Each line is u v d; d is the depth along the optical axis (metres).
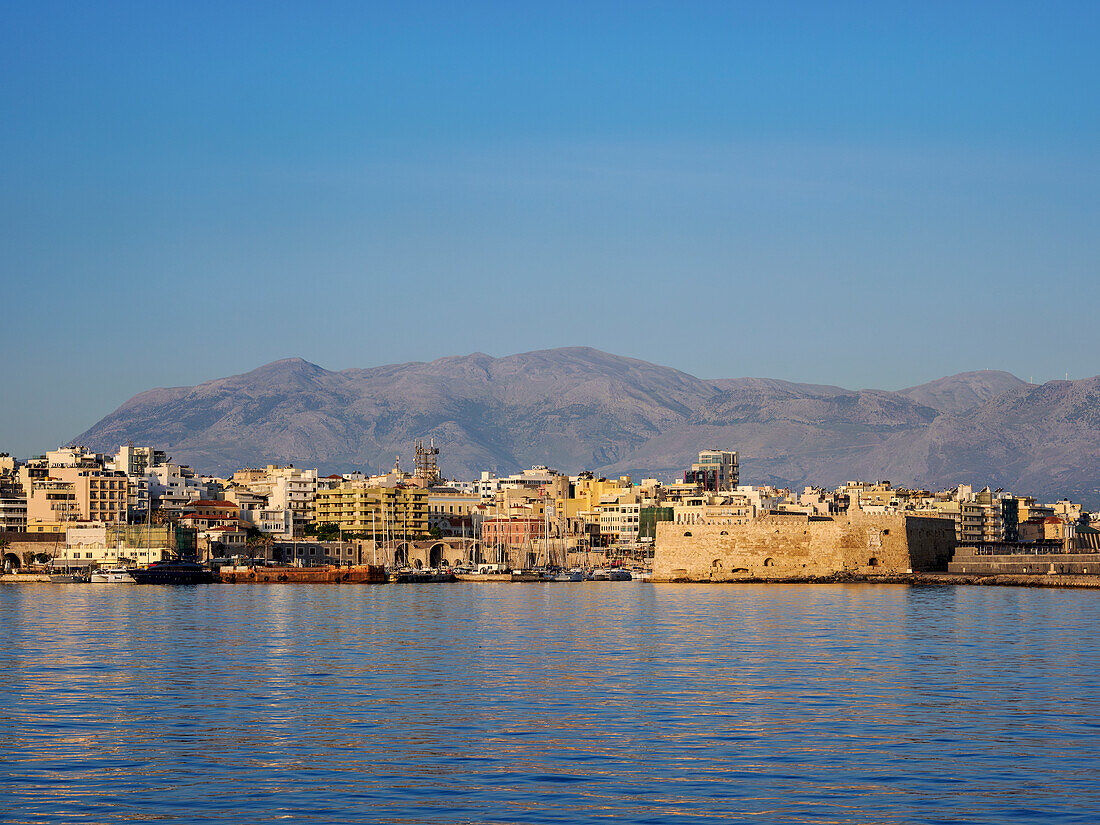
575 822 67.56
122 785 75.25
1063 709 99.38
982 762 80.50
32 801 71.81
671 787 74.50
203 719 96.31
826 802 71.19
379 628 184.38
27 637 167.00
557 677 120.38
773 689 111.19
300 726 93.31
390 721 95.31
